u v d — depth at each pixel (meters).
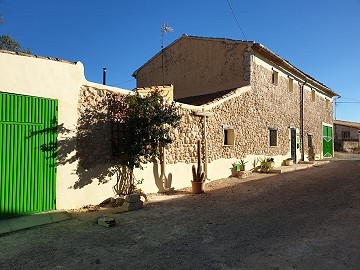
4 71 5.67
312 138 21.61
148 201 7.85
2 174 5.64
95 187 7.24
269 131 15.74
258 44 13.81
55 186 6.44
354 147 35.16
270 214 6.40
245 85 14.03
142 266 3.79
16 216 5.79
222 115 12.13
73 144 6.78
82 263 3.88
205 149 11.00
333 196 8.26
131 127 7.66
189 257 4.07
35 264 3.84
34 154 6.11
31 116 6.08
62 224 5.70
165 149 9.32
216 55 15.27
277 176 12.77
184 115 10.16
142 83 19.17
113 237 4.93
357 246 4.36
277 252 4.19
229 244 4.56
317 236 4.84
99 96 7.38
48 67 6.36
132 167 7.75
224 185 10.48
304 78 19.98
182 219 6.06
